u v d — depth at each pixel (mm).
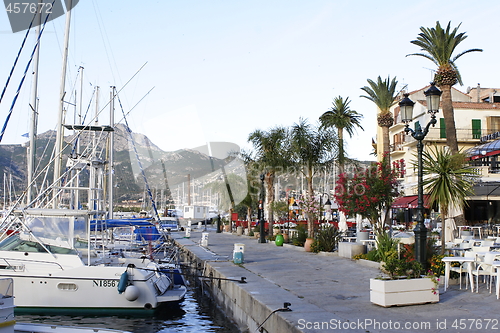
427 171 15203
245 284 13406
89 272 14742
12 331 8305
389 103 39031
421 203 12898
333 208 32125
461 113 42531
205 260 20297
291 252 23250
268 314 9938
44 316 14398
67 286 14664
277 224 39250
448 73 26484
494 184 25672
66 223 15312
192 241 34812
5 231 15641
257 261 19469
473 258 11781
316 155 27234
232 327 13445
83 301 14680
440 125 41469
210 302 17859
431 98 13219
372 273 15180
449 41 26984
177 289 16656
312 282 13609
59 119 21188
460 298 10617
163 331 13367
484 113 42781
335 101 36969
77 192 21562
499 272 10602
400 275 10344
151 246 20375
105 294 14758
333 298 11039
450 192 14609
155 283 15492
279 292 11961
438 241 20781
